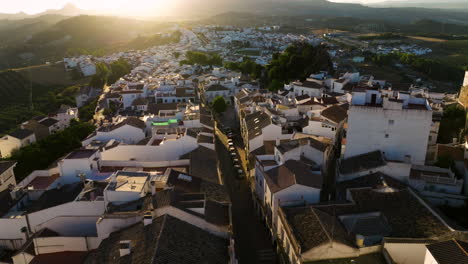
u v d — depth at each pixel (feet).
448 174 212.43
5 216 199.72
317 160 244.42
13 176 268.00
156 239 145.28
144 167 247.09
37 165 293.64
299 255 150.82
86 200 196.65
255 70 651.25
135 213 172.55
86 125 382.63
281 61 590.14
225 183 286.66
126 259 142.10
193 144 271.08
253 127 324.39
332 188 241.35
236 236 218.59
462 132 294.25
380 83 475.31
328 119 311.88
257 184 245.04
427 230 162.20
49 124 472.44
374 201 185.26
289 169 212.64
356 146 231.09
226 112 497.87
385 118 221.25
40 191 221.25
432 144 275.59
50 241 178.81
